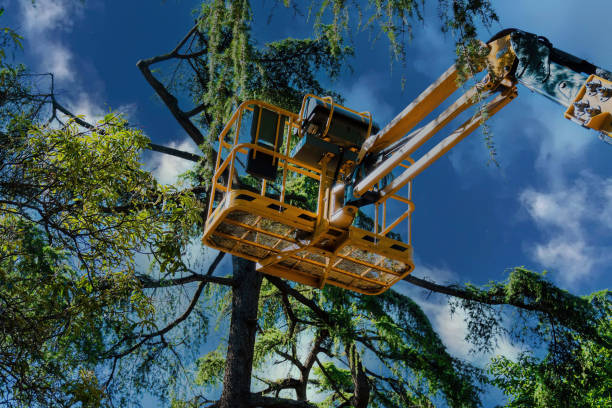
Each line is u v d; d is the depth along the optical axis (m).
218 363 15.61
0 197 6.08
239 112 7.07
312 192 15.30
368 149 6.91
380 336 15.56
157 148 15.09
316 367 18.58
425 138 5.97
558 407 15.69
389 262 7.20
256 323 14.45
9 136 6.11
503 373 19.61
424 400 15.58
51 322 6.48
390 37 4.52
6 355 5.79
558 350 16.25
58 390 6.09
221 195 14.24
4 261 6.46
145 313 7.07
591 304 16.72
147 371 13.53
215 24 6.86
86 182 6.23
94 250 6.62
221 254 15.27
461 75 4.37
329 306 15.95
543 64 4.50
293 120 7.29
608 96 3.93
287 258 7.56
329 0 5.05
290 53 13.59
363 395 15.45
